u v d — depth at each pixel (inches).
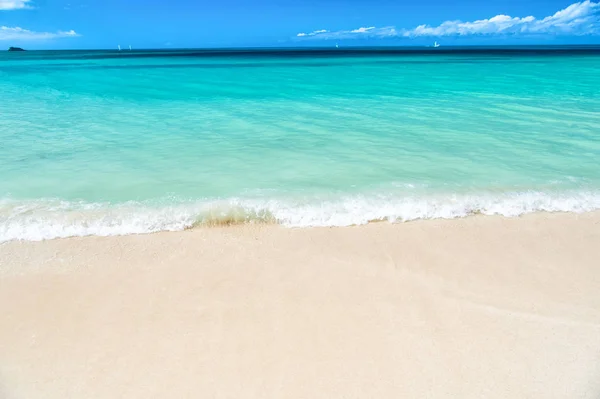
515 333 152.0
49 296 170.4
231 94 689.0
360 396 126.0
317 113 522.9
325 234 222.4
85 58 2336.4
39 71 1186.0
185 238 216.5
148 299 169.5
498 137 401.4
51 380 131.2
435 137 401.4
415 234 223.1
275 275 186.9
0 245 205.5
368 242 215.0
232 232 223.3
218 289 176.4
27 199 253.1
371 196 264.4
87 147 360.2
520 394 126.7
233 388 128.7
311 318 159.3
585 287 179.8
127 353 141.9
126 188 272.4
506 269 192.9
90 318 158.6
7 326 153.3
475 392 127.3
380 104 593.6
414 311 163.8
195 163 321.7
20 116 484.1
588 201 260.5
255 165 318.7
